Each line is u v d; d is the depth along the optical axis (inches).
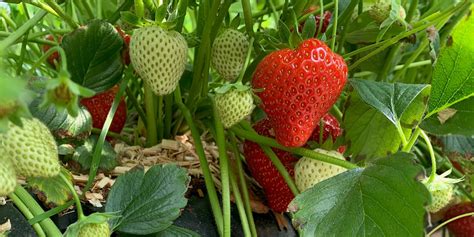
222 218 11.9
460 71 11.2
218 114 12.3
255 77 11.6
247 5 12.8
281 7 16.3
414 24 13.6
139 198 11.1
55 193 10.8
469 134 11.3
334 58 11.4
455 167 17.1
